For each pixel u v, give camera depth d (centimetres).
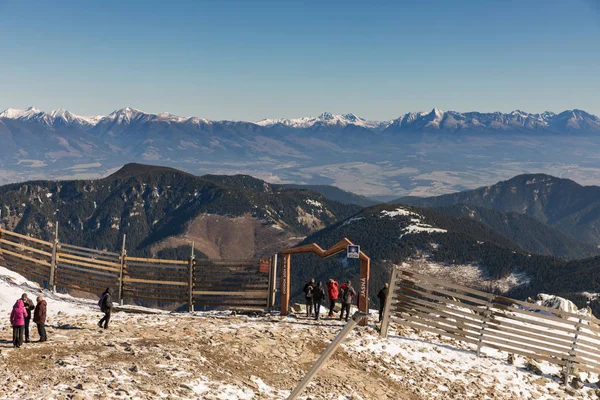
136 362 1914
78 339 2217
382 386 2155
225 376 1923
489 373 2523
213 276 3369
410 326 2919
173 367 1908
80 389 1602
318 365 866
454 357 2648
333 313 3309
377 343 2619
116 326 2562
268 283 3325
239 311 3322
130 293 3491
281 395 1886
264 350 2272
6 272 3591
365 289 2936
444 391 2239
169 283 3428
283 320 2991
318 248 3069
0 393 1527
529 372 2630
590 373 2848
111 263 3528
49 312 2995
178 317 2961
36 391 1566
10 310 2927
